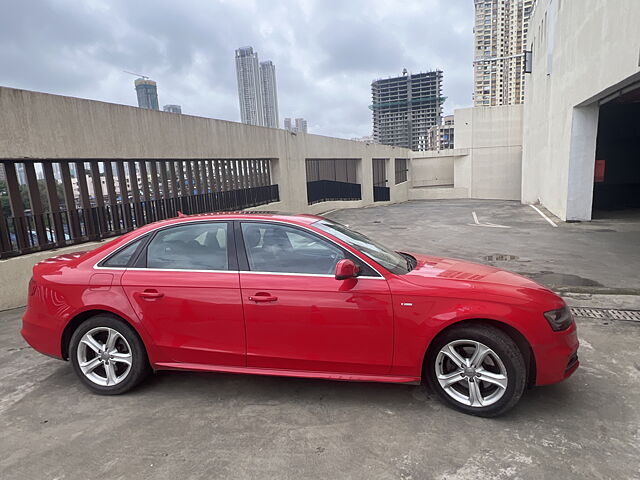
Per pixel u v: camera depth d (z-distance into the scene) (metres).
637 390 3.59
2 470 2.75
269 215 3.79
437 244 11.71
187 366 3.58
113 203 9.05
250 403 3.52
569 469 2.64
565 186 15.24
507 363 3.09
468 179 40.38
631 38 9.26
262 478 2.61
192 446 2.96
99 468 2.75
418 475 2.61
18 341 5.18
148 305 3.53
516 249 10.42
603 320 5.26
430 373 3.37
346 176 28.75
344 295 3.28
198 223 3.73
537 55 23.16
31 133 6.95
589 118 14.15
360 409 3.38
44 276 3.80
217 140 12.75
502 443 2.91
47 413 3.44
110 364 3.68
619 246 10.21
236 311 3.42
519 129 37.84
